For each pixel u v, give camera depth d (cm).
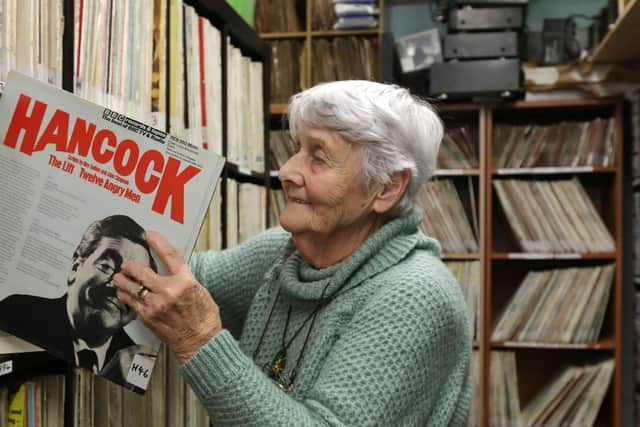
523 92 279
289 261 103
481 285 285
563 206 287
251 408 75
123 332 79
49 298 78
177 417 130
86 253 78
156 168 79
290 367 95
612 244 283
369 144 90
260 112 202
